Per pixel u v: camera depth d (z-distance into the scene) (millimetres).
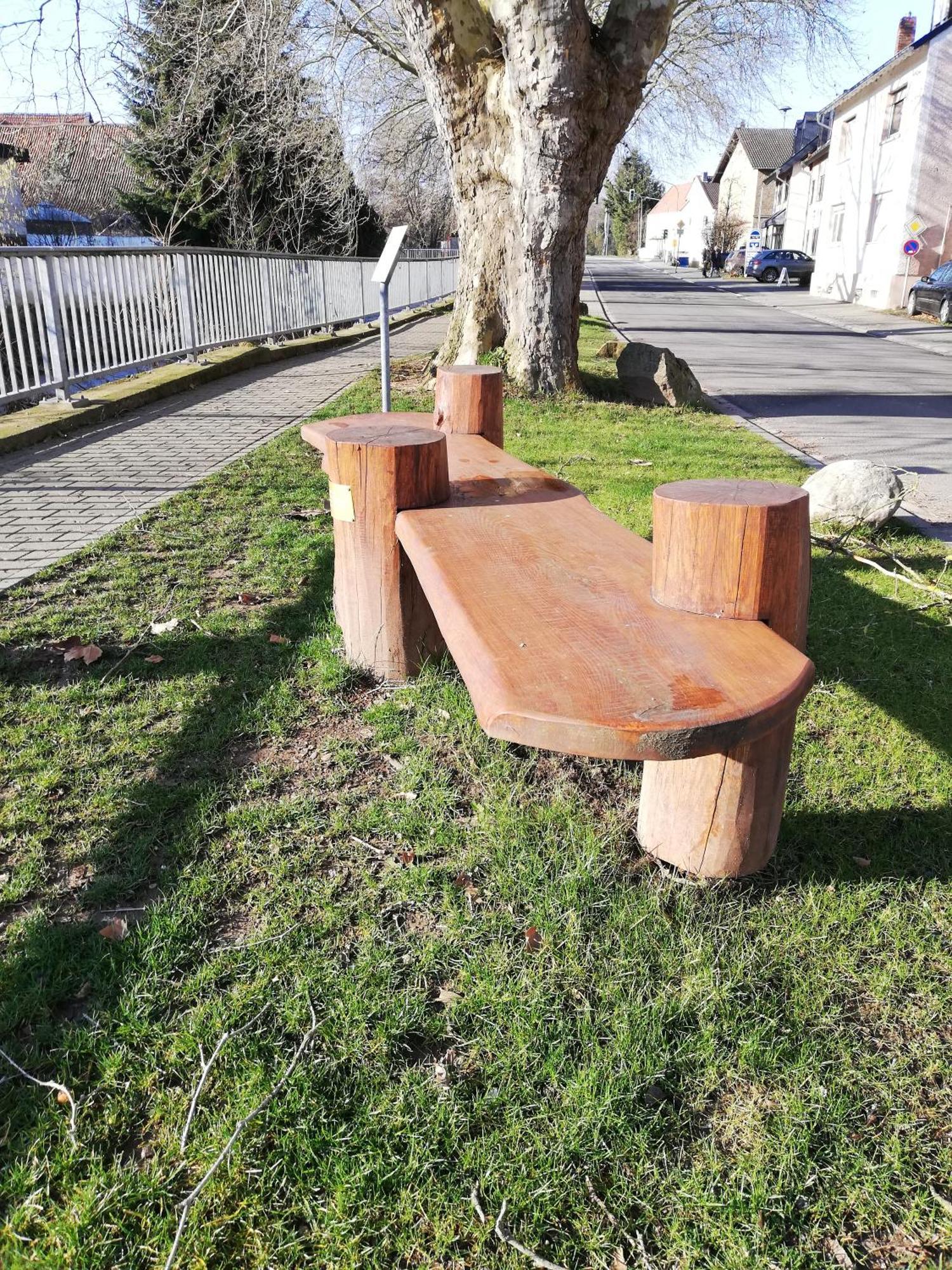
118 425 8523
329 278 17219
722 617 2242
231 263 12711
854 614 4316
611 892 2410
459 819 2725
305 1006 2023
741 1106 1865
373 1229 1608
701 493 2301
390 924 2303
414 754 3018
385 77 18406
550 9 7770
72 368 8672
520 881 2434
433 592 2518
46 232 26438
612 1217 1657
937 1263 1600
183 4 12844
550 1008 2043
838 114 36094
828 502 5520
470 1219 1638
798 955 2232
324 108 15156
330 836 2625
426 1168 1704
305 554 4863
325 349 15555
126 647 3754
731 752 2287
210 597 4301
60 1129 1737
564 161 8758
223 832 2623
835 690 3570
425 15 8594
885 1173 1736
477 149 9461
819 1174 1731
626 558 2729
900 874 2531
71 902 2336
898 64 28734
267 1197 1653
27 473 6629
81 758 2953
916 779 2967
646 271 67125
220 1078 1857
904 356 17734
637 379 10406
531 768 2992
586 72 8273
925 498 6719
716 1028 2004
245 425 8539
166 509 5668
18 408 8555
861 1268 1594
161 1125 1771
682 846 2447
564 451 7508
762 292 41250
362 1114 1797
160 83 14203
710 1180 1718
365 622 3496
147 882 2418
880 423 9977
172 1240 1576
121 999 2018
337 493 3369
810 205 49656
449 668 3609
